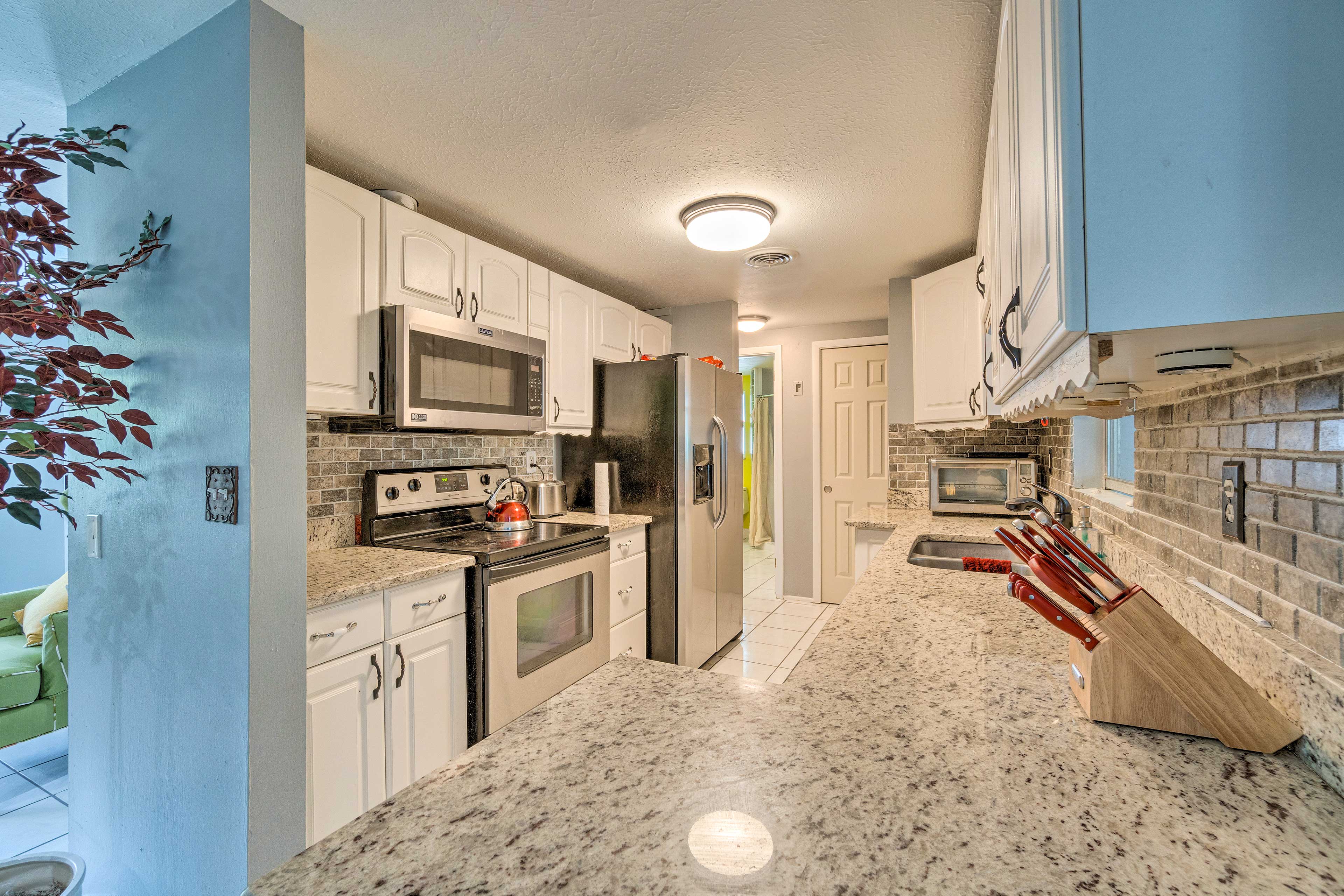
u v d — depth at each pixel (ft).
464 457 8.93
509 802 2.13
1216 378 3.23
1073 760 2.36
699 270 10.34
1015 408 3.71
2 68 4.80
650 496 10.23
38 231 4.31
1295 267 1.65
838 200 7.43
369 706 5.39
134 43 4.55
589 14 4.30
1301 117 1.65
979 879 1.71
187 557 4.46
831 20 4.38
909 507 11.80
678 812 2.05
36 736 6.91
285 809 4.25
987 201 5.32
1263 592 2.77
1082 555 2.92
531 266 8.66
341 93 5.25
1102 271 1.80
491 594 6.59
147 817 4.80
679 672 3.35
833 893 1.66
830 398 14.83
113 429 4.18
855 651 3.68
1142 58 1.78
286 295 4.29
